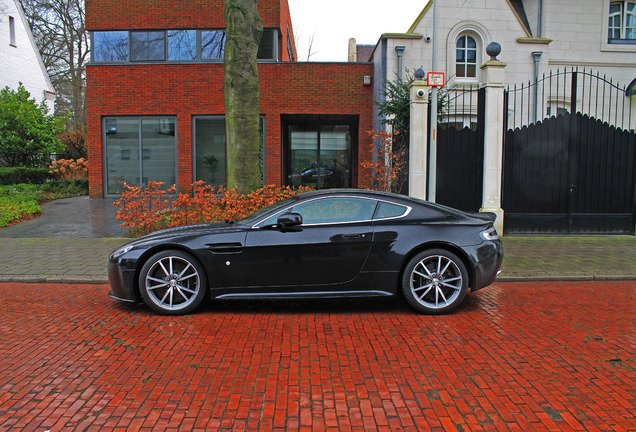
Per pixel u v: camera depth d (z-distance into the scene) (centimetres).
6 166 1942
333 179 1689
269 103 1538
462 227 526
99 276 682
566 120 1027
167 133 1566
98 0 1537
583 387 336
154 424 287
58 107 3697
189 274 514
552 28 1534
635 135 1030
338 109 1543
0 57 2294
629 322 494
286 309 538
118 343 425
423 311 514
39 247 884
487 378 351
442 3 1400
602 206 1037
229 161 936
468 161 1025
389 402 314
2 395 323
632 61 1545
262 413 300
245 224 527
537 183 1028
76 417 294
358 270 510
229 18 909
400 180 1090
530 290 640
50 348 412
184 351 406
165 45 1547
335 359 388
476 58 1436
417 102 1001
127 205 928
